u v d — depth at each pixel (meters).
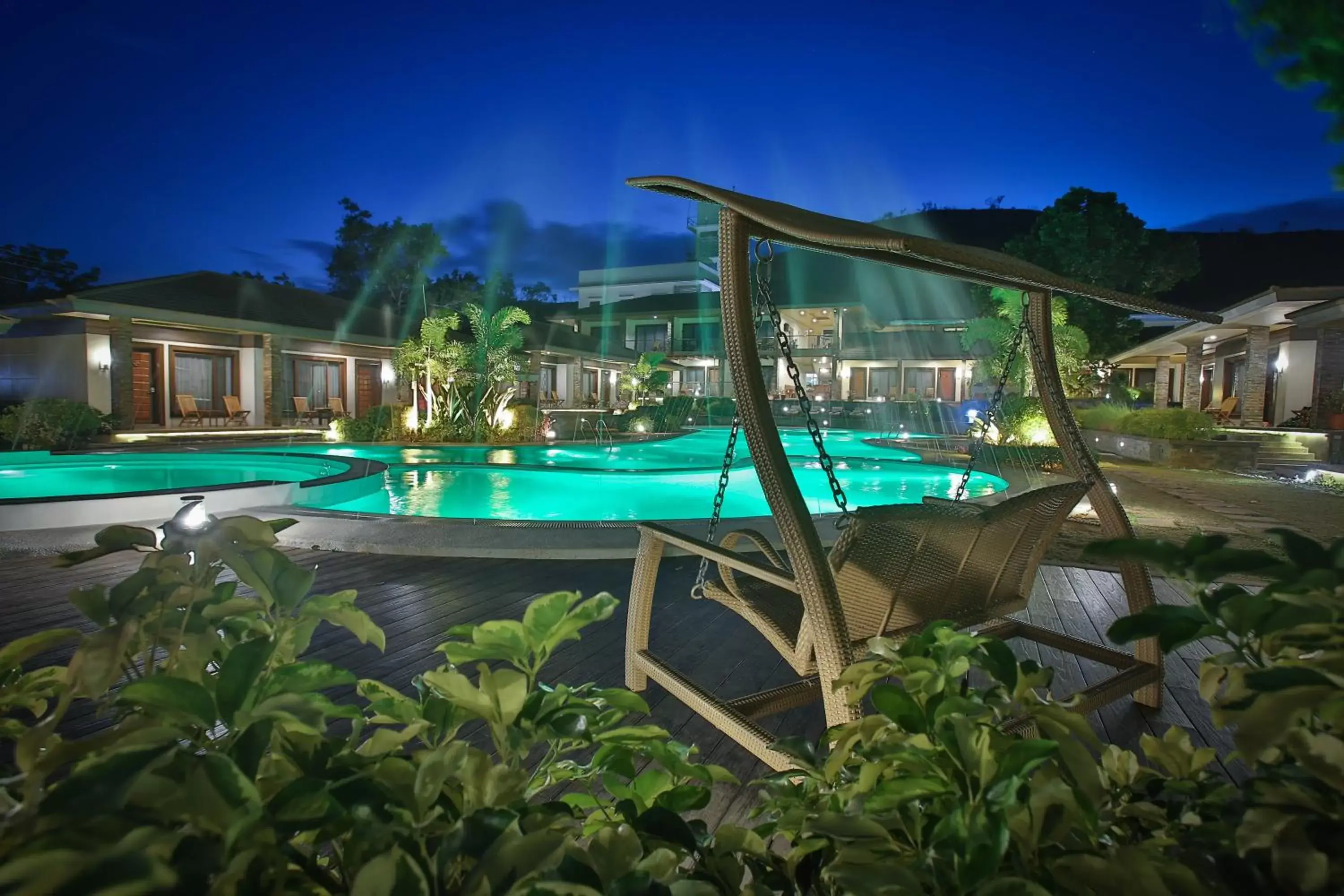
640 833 0.62
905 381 33.97
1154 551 0.71
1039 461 12.49
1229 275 79.06
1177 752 0.80
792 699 2.21
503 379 17.66
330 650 3.00
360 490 8.14
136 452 11.73
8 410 13.17
